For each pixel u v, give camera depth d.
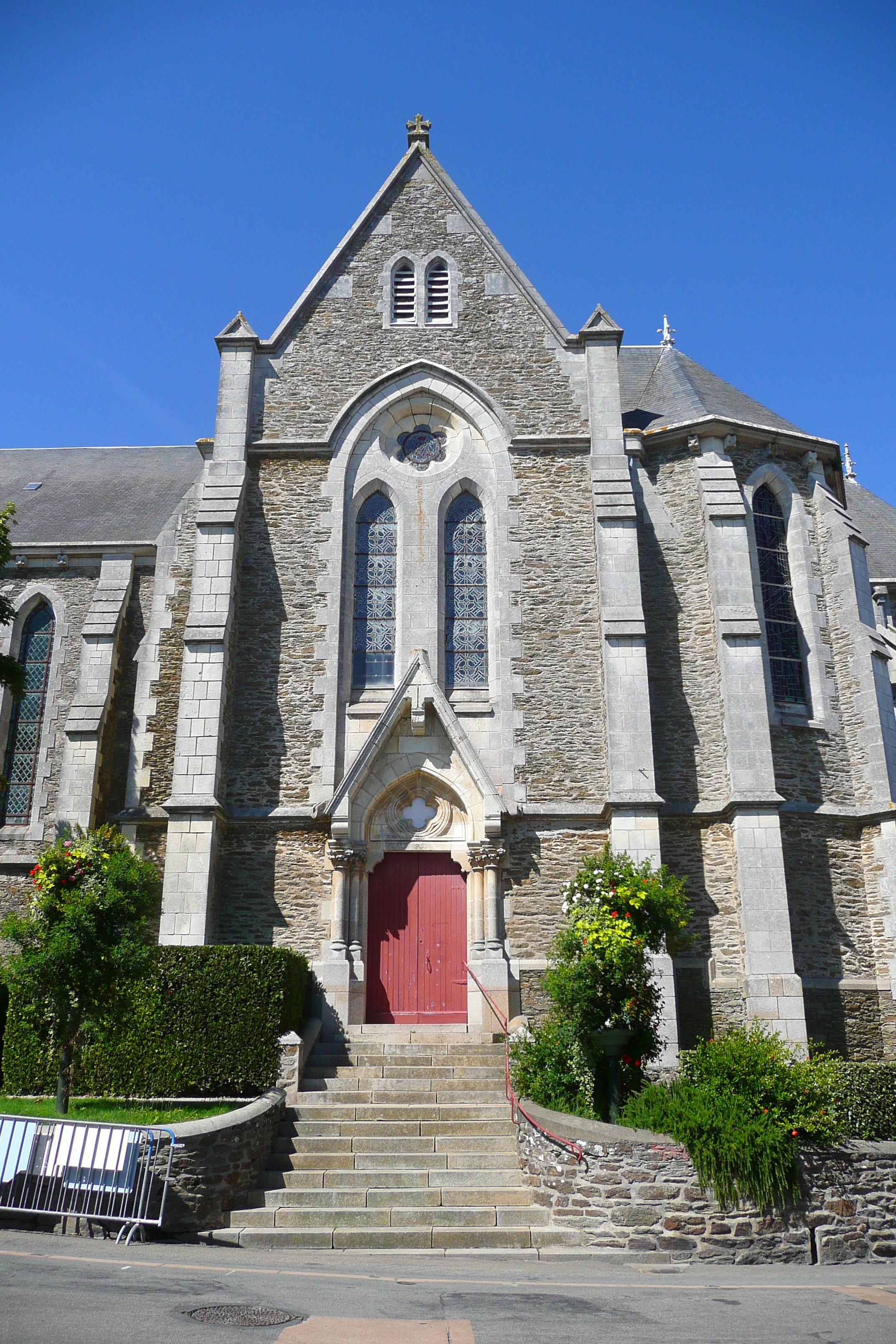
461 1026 15.88
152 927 16.52
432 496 18.88
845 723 18.36
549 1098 12.15
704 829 16.98
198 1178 10.85
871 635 18.55
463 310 19.95
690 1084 11.41
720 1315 7.69
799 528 19.41
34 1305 6.88
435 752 17.28
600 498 18.12
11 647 21.64
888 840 17.09
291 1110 13.09
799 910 16.75
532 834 16.83
